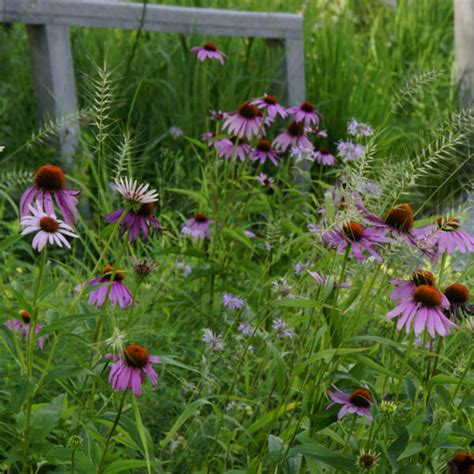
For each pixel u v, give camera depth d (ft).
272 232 9.25
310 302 6.42
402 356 6.35
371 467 5.98
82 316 6.19
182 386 8.27
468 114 6.98
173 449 7.47
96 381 6.41
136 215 6.88
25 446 6.31
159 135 16.61
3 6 14.01
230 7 20.01
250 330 8.59
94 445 6.56
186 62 17.38
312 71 20.18
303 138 12.18
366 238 6.36
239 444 7.63
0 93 15.05
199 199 11.74
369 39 24.64
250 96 18.19
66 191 6.50
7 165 13.85
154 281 10.98
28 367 6.35
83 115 7.25
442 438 6.11
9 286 7.16
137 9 15.93
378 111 19.13
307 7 22.62
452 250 6.40
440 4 26.13
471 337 7.47
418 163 6.89
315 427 6.59
